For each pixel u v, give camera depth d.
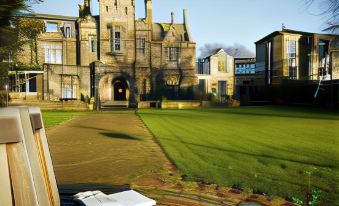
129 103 43.31
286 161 7.45
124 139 11.61
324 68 41.12
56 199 2.38
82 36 43.25
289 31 45.69
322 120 19.39
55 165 7.32
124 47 44.09
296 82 40.22
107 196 2.96
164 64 45.62
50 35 42.53
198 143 10.34
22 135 1.72
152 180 5.93
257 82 50.97
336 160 7.54
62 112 31.14
